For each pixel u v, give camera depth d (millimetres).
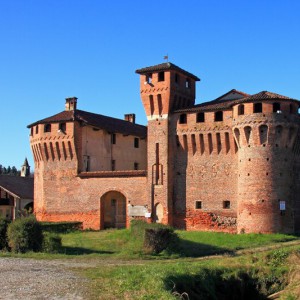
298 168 60000
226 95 67812
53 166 71938
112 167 77562
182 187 63219
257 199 56094
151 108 65250
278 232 55688
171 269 33125
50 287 27359
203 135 61844
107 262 39719
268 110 56344
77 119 70938
